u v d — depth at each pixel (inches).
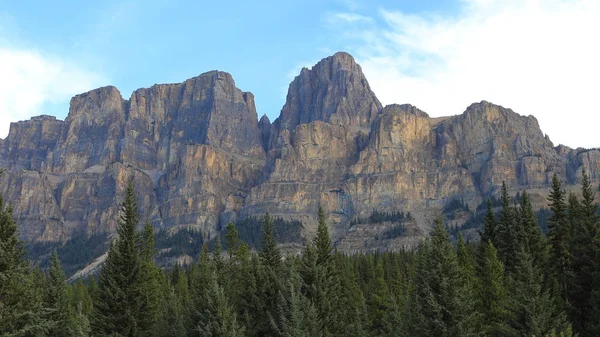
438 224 2628.0
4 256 1914.4
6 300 1909.4
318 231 3363.7
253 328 2672.2
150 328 2925.7
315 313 2456.9
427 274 2472.9
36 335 2071.9
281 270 2906.0
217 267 3555.6
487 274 3078.2
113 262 2935.5
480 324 2672.2
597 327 2664.9
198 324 2346.2
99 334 2783.0
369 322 3624.5
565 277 3048.7
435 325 2351.1
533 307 2265.0
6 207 2010.3
